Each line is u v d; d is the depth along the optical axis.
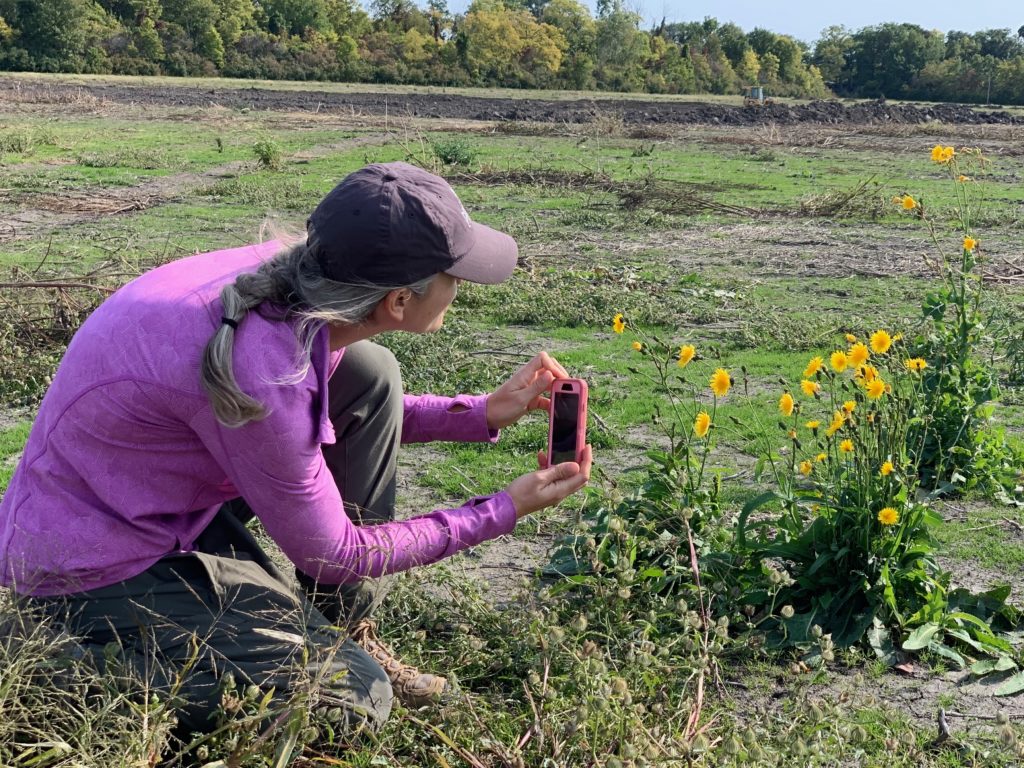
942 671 3.15
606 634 2.96
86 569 2.27
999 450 4.84
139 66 68.12
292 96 47.09
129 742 2.10
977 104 86.44
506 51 80.56
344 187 2.20
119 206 14.12
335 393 2.71
